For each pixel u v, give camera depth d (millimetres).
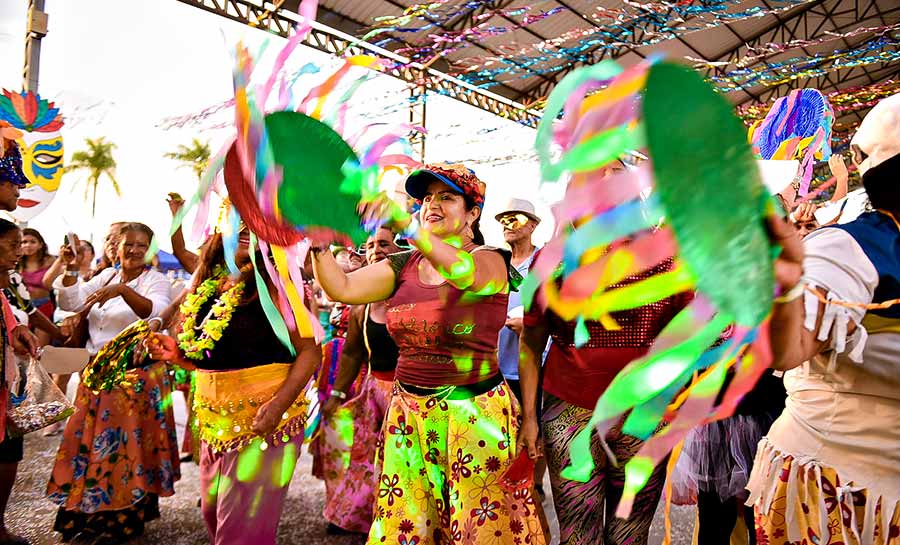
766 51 5613
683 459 1939
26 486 3271
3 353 2154
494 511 1528
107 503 2494
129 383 2562
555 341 1714
